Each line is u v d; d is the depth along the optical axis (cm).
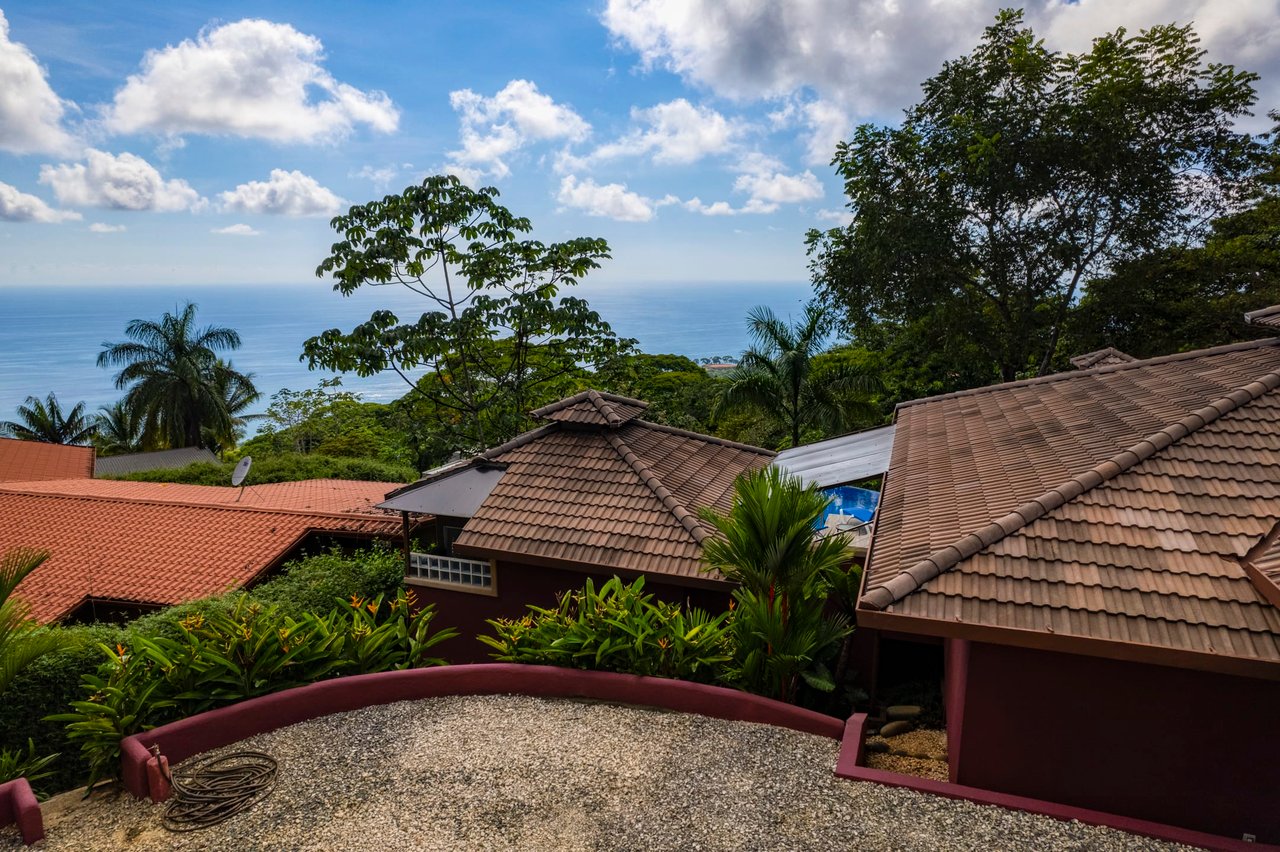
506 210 2239
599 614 865
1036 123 2294
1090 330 2419
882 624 596
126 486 2308
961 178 2327
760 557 777
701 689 784
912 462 973
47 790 923
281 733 755
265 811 634
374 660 876
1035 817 575
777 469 800
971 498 762
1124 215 2292
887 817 589
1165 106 2181
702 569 1026
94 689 746
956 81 2419
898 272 2408
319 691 788
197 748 716
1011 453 865
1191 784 561
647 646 838
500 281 2286
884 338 2816
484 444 2330
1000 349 2459
